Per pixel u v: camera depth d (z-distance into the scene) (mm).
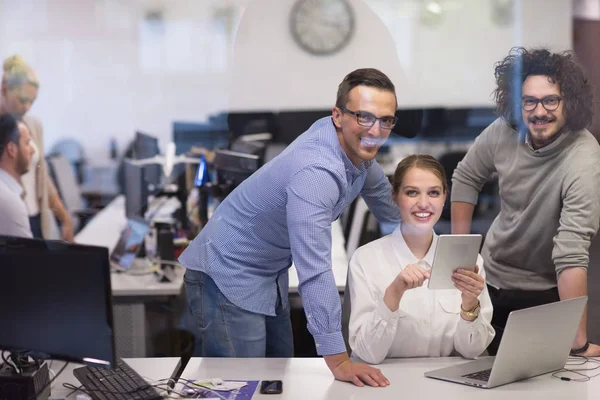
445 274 1979
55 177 5129
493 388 1859
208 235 2275
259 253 2219
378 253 2230
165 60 6121
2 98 4832
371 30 5152
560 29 4559
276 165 2064
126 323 3443
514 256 2705
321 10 5199
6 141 4363
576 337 2148
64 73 6195
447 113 5176
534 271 2693
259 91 5398
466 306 2068
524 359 1881
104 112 6148
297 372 1995
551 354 1939
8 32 6129
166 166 3777
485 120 5227
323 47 5219
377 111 1962
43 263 1780
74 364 2082
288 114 5293
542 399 1780
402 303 2166
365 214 3689
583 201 2467
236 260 2229
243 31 5355
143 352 3465
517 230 2666
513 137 2674
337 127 2029
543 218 2605
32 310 1812
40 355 1821
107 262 1721
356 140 1992
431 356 2182
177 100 6094
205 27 6035
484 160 2822
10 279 1817
